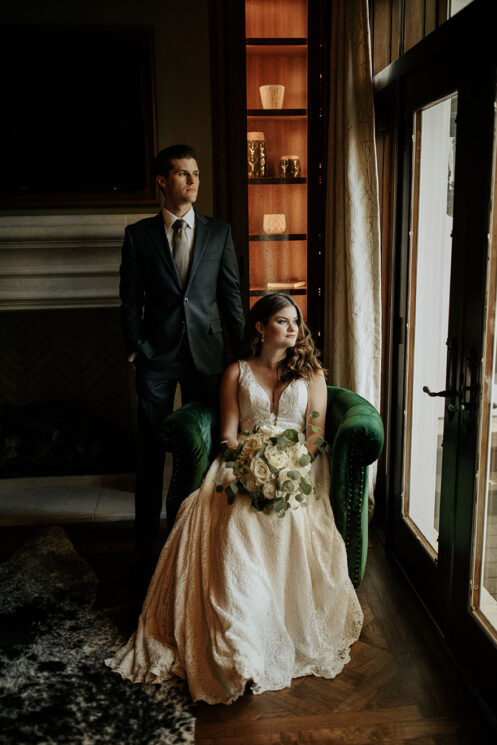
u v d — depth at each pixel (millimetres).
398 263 2943
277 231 3725
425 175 2740
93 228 3637
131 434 4309
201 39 3561
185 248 3076
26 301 3723
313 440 2688
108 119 3621
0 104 3572
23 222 3617
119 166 3674
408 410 2953
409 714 2162
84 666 2412
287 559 2449
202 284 3107
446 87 2320
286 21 3521
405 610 2742
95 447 4074
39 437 4078
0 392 4277
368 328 3258
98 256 3693
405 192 2818
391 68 2916
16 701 2227
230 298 3223
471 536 2205
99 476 4016
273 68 3600
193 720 2143
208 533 2543
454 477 2328
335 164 3328
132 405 4160
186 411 2799
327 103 3549
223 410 2926
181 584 2465
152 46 3549
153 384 3154
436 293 2768
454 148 2430
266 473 2398
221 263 3166
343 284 3322
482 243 2041
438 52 2367
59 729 2102
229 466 2506
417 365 2896
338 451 2521
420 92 2596
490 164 1976
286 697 2258
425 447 2887
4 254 3654
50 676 2354
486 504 2186
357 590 2895
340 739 2062
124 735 2078
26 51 3531
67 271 3688
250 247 3770
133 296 3100
